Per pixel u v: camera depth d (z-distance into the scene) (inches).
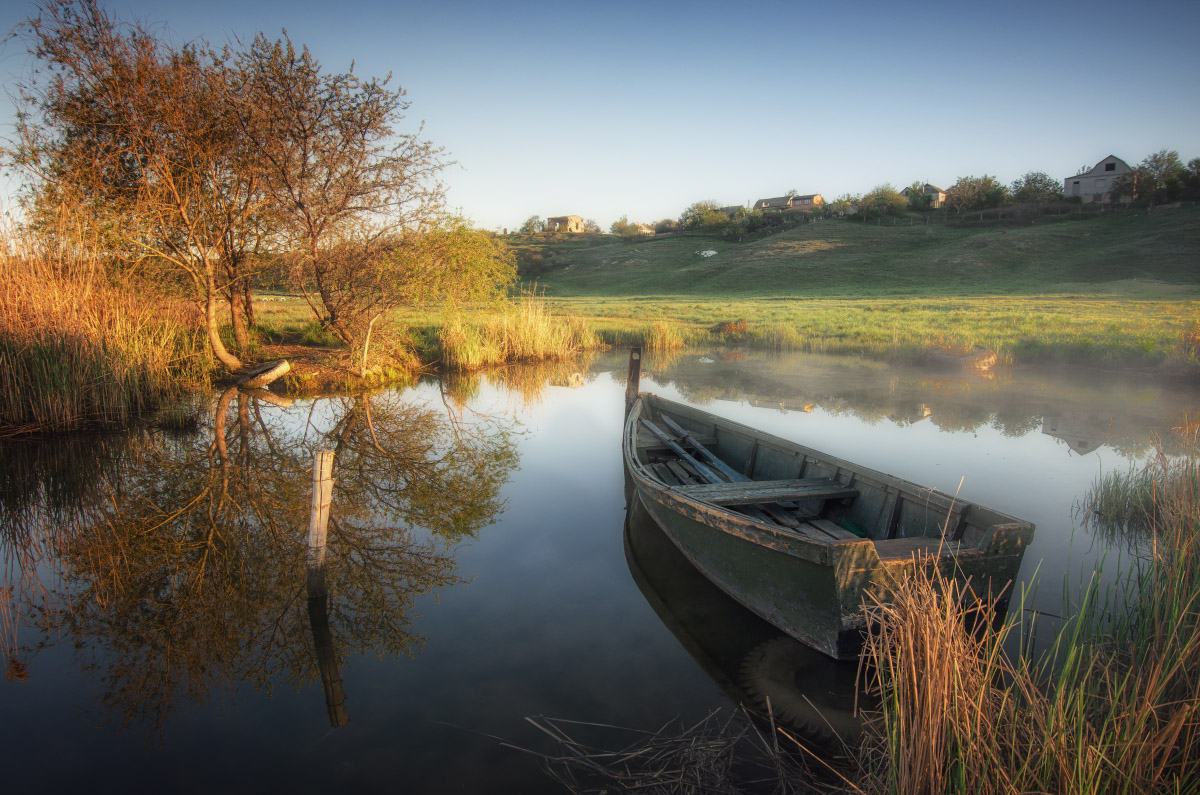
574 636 198.5
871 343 897.5
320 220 585.6
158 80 494.9
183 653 190.4
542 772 139.3
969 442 423.8
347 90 543.2
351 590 229.8
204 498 323.3
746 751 144.2
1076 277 2048.5
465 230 636.7
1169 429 445.7
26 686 173.5
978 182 3376.0
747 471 328.5
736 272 2669.8
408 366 720.3
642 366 804.0
